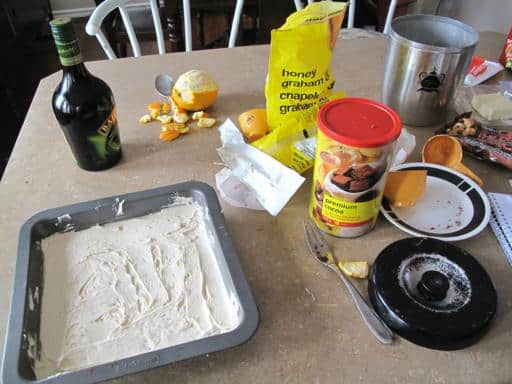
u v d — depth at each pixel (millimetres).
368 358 470
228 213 639
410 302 485
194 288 537
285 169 631
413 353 473
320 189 559
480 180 685
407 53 721
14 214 625
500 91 879
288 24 670
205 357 469
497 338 484
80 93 616
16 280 502
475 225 599
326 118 517
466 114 778
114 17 2031
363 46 1049
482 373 457
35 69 2281
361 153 492
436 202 640
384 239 599
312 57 655
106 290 534
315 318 507
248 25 2127
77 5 2887
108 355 472
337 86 902
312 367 463
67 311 512
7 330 459
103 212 605
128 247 582
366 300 524
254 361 468
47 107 847
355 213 561
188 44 1216
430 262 525
